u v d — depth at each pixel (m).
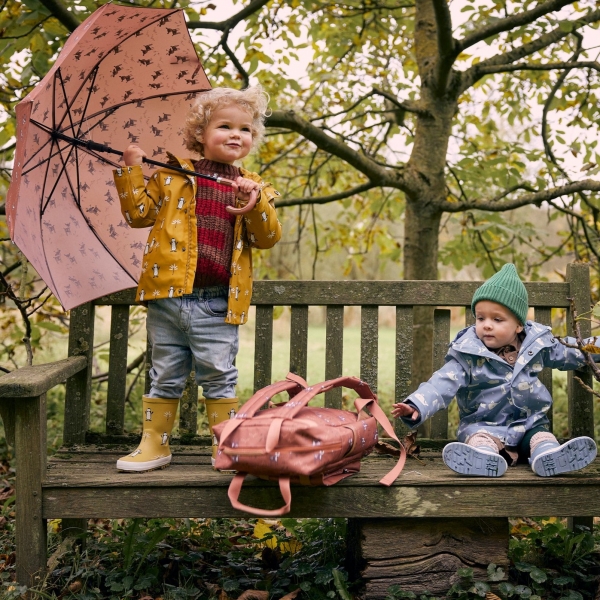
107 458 2.88
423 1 5.41
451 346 2.83
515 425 2.78
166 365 2.65
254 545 3.23
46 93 2.45
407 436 2.83
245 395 7.30
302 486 2.45
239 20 4.69
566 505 2.50
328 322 3.22
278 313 5.38
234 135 2.66
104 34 2.57
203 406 6.06
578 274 3.20
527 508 2.49
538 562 2.87
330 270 14.24
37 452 2.42
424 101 5.27
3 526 3.44
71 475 2.52
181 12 2.64
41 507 2.43
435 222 5.22
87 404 3.21
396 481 2.46
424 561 2.52
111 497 2.44
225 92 2.68
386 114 6.40
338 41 5.95
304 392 2.37
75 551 2.92
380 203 6.56
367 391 2.61
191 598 2.59
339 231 7.41
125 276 3.00
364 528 2.52
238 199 2.56
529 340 2.80
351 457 2.45
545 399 2.80
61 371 2.66
